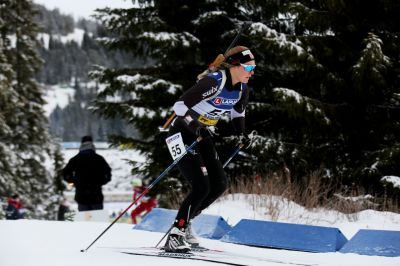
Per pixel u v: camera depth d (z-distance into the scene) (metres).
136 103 42.09
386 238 16.62
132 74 42.75
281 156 34.59
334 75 33.84
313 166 34.75
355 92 34.00
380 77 31.44
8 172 73.75
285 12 35.12
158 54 42.44
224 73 14.74
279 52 33.25
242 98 16.02
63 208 46.31
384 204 28.73
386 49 33.22
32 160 84.19
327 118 32.81
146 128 41.28
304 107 32.25
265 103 38.22
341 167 35.12
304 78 35.31
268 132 39.22
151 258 13.55
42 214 82.38
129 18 41.66
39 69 89.31
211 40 41.91
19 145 83.19
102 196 30.62
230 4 41.66
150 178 41.88
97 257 13.68
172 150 15.12
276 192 28.88
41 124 86.56
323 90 35.53
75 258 13.48
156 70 42.97
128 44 42.16
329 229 17.62
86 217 29.48
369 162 32.41
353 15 34.03
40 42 91.38
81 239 17.97
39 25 90.31
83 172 30.05
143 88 40.34
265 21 39.03
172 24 42.59
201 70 42.69
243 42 38.97
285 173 33.53
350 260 15.55
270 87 39.50
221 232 20.06
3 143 74.81
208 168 15.49
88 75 42.72
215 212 26.50
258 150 35.12
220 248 17.44
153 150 41.66
